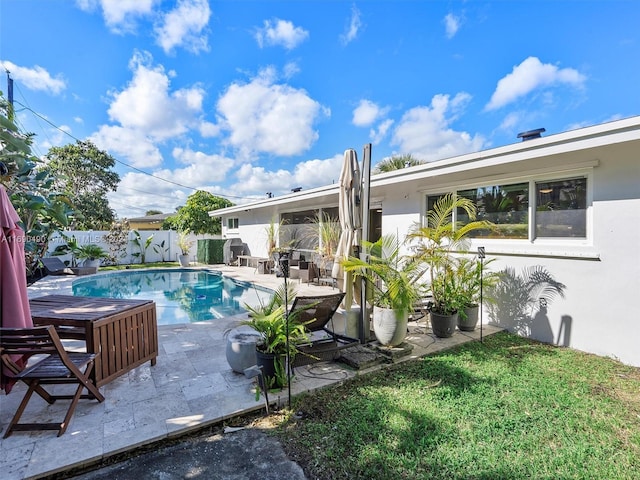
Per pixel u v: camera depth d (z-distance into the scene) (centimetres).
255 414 305
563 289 488
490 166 530
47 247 1247
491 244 584
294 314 374
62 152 2300
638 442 262
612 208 436
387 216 800
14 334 270
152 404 311
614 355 436
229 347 378
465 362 420
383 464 237
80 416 291
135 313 372
